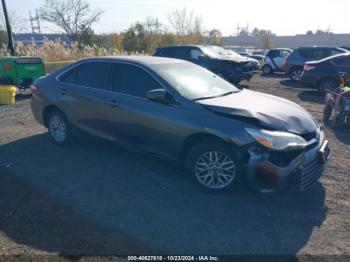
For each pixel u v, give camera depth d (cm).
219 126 364
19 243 297
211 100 406
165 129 407
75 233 312
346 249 294
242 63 1198
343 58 1059
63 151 536
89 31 3422
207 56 1210
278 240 305
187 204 367
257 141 345
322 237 310
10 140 598
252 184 356
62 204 366
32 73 1118
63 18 3447
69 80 529
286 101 453
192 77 461
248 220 336
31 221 332
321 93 1123
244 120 362
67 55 2103
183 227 323
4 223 329
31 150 543
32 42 2133
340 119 687
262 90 1248
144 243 299
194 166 393
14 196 384
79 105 504
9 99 965
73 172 452
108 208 358
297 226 327
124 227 322
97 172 452
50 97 545
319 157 375
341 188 410
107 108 466
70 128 535
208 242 301
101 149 544
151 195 388
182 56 1266
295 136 350
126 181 424
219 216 343
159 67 450
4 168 468
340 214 350
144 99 430
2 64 1084
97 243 298
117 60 477
